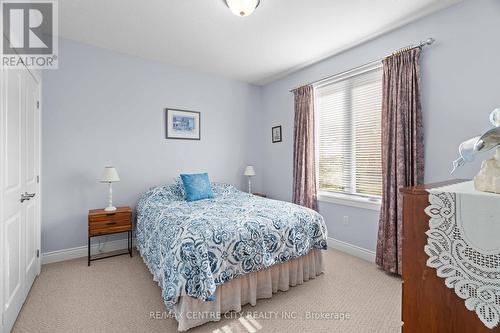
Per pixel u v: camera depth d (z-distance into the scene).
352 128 3.09
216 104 4.04
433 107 2.29
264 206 2.59
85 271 2.55
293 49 3.08
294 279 2.27
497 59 1.94
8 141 1.65
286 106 4.01
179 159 3.68
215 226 1.91
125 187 3.24
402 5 2.20
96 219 2.73
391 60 2.54
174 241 1.79
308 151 3.51
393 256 2.46
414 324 0.88
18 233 1.85
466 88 2.10
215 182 3.95
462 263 0.77
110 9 2.27
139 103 3.33
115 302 2.00
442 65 2.23
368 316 1.84
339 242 3.18
